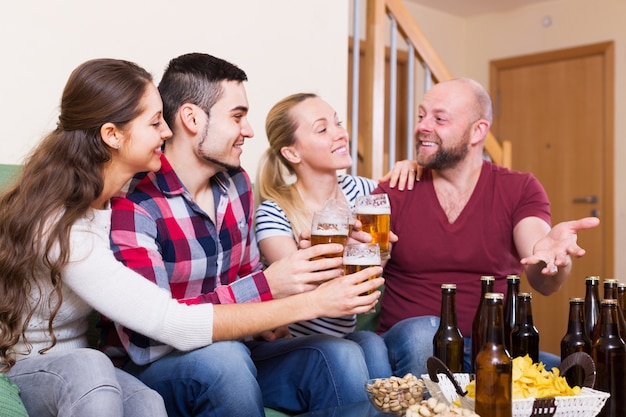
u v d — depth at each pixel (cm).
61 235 142
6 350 143
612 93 535
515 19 593
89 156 149
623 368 154
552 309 561
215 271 183
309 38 311
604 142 541
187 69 178
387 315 233
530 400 131
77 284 146
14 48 229
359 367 175
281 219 211
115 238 160
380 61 329
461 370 164
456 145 221
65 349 157
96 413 131
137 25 258
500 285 225
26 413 135
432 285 226
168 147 182
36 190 145
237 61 287
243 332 156
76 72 151
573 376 158
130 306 147
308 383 176
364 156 327
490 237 223
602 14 540
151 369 162
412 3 580
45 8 236
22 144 232
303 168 219
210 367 154
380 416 143
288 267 165
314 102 218
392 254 232
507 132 603
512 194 225
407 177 235
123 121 150
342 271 168
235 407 155
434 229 225
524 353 168
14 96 230
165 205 173
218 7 280
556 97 570
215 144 178
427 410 128
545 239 183
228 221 188
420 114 229
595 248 545
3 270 142
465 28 625
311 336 183
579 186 556
